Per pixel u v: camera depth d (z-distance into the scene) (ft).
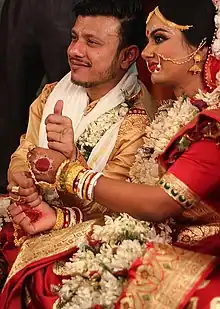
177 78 6.45
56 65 8.93
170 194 6.01
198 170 5.98
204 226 6.40
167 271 6.07
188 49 6.34
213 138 5.95
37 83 9.39
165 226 6.44
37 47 8.98
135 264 6.09
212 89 6.39
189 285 6.00
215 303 5.86
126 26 7.04
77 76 7.12
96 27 6.98
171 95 7.19
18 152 7.45
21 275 6.46
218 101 6.18
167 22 6.29
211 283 6.03
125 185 6.20
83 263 6.26
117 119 7.17
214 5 6.35
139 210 6.11
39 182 6.51
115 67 7.13
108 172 6.99
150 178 6.58
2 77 9.24
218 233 6.30
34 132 7.55
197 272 6.06
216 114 5.94
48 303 6.29
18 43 8.95
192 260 6.14
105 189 6.23
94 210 7.07
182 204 6.05
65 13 8.72
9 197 7.27
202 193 6.02
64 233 6.69
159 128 6.63
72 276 6.29
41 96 7.68
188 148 6.06
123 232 6.33
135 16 7.10
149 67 6.50
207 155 5.96
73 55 7.07
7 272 7.38
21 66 9.09
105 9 6.95
